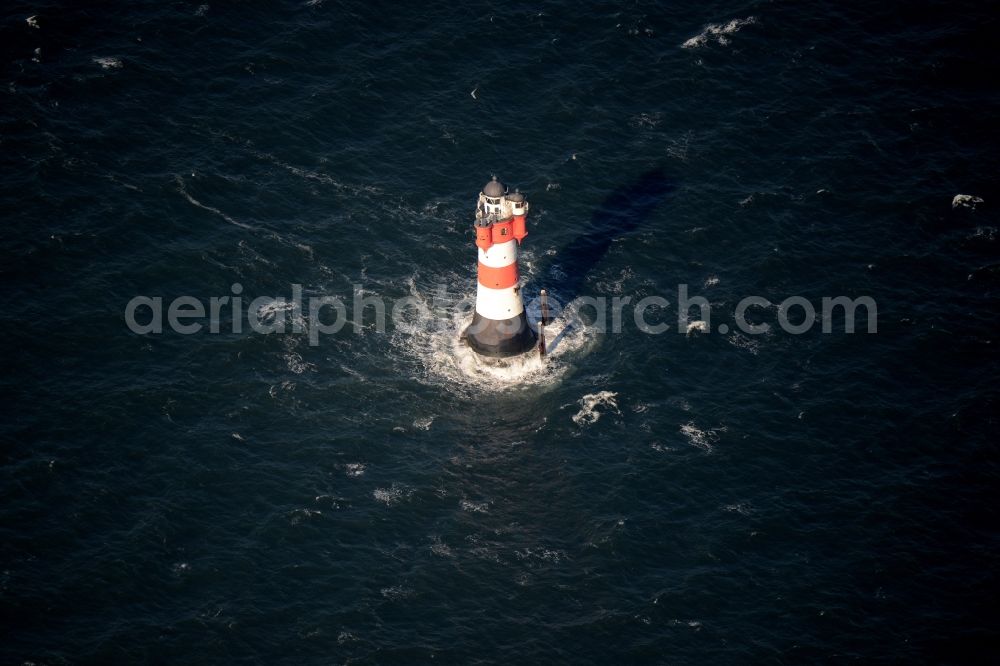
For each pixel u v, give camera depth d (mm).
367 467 184125
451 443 188375
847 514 178375
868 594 168875
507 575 171125
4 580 166000
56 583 166250
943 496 180375
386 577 170250
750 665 161500
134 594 166125
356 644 162500
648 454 186625
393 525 176750
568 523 177875
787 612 167000
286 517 176375
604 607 167500
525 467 185250
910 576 170750
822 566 172000
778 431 189500
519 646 163250
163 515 175125
